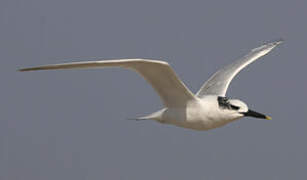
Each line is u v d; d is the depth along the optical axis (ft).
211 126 43.88
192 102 42.80
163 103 43.65
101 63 35.76
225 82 52.21
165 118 44.01
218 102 43.68
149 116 44.70
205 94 51.52
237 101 44.09
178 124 43.80
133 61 36.83
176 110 43.34
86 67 35.78
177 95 42.52
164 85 41.83
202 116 43.04
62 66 34.71
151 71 39.96
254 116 43.45
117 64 36.99
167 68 38.81
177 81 40.63
